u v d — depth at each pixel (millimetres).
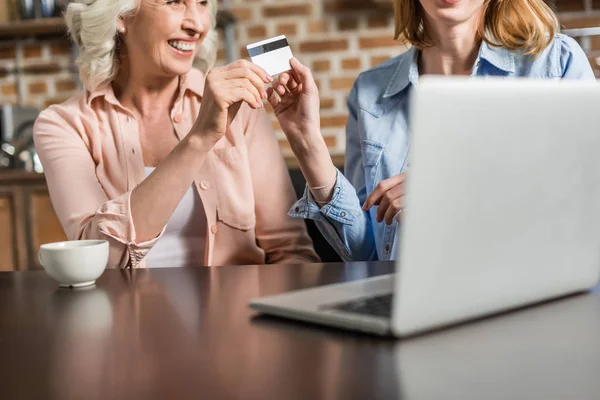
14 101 3764
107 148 1737
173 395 579
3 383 628
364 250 1675
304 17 3562
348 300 806
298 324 775
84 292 1010
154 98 1779
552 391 558
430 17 1685
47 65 3723
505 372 602
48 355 706
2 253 3100
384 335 709
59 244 1110
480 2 1615
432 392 562
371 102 1803
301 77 1516
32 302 955
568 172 754
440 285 679
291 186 1822
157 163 1791
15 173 3064
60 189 1665
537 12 1655
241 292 961
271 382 598
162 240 1711
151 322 817
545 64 1677
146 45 1689
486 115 644
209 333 757
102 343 740
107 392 593
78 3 1745
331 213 1607
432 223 642
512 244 729
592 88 749
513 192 699
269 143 1823
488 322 750
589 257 844
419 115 598
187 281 1057
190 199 1723
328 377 604
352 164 1846
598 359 628
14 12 3621
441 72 1750
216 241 1740
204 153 1482
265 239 1782
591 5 3270
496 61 1671
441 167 625
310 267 1139
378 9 3490
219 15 3334
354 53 3531
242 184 1744
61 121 1752
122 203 1490
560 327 728
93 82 1746
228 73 1447
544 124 704
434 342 688
